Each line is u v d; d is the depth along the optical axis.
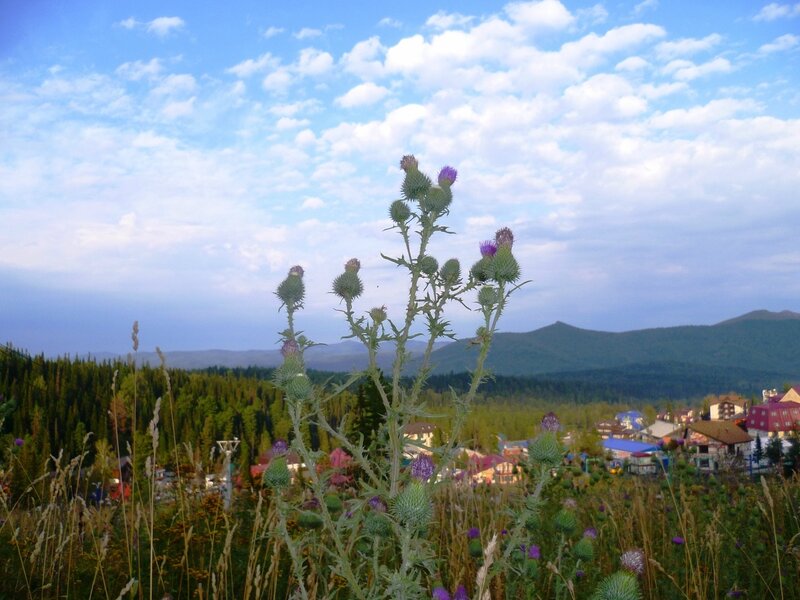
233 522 6.48
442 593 4.03
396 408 4.22
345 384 4.30
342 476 5.05
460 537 5.79
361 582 4.79
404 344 4.39
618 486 9.08
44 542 5.71
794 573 5.84
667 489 8.44
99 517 5.75
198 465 6.41
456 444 4.25
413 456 4.34
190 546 6.17
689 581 5.65
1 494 5.82
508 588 4.61
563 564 5.20
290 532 6.13
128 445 5.73
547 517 6.71
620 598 3.44
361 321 4.35
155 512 6.25
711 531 5.82
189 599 5.60
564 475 8.64
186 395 56.06
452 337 4.48
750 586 5.67
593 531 4.91
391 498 3.83
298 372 4.14
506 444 8.43
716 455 11.17
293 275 4.91
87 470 6.05
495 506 6.64
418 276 4.75
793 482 8.96
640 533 6.99
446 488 6.71
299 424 4.10
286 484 4.16
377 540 3.86
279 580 5.77
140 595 5.08
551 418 4.36
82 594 5.50
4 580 5.58
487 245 4.92
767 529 7.16
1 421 7.82
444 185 5.45
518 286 4.62
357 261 5.25
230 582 5.60
